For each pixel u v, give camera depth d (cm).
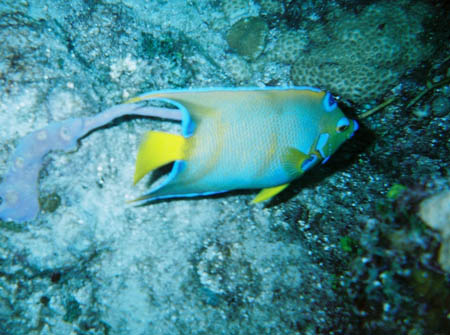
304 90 50
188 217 65
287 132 50
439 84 77
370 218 60
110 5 69
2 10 58
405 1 77
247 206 68
